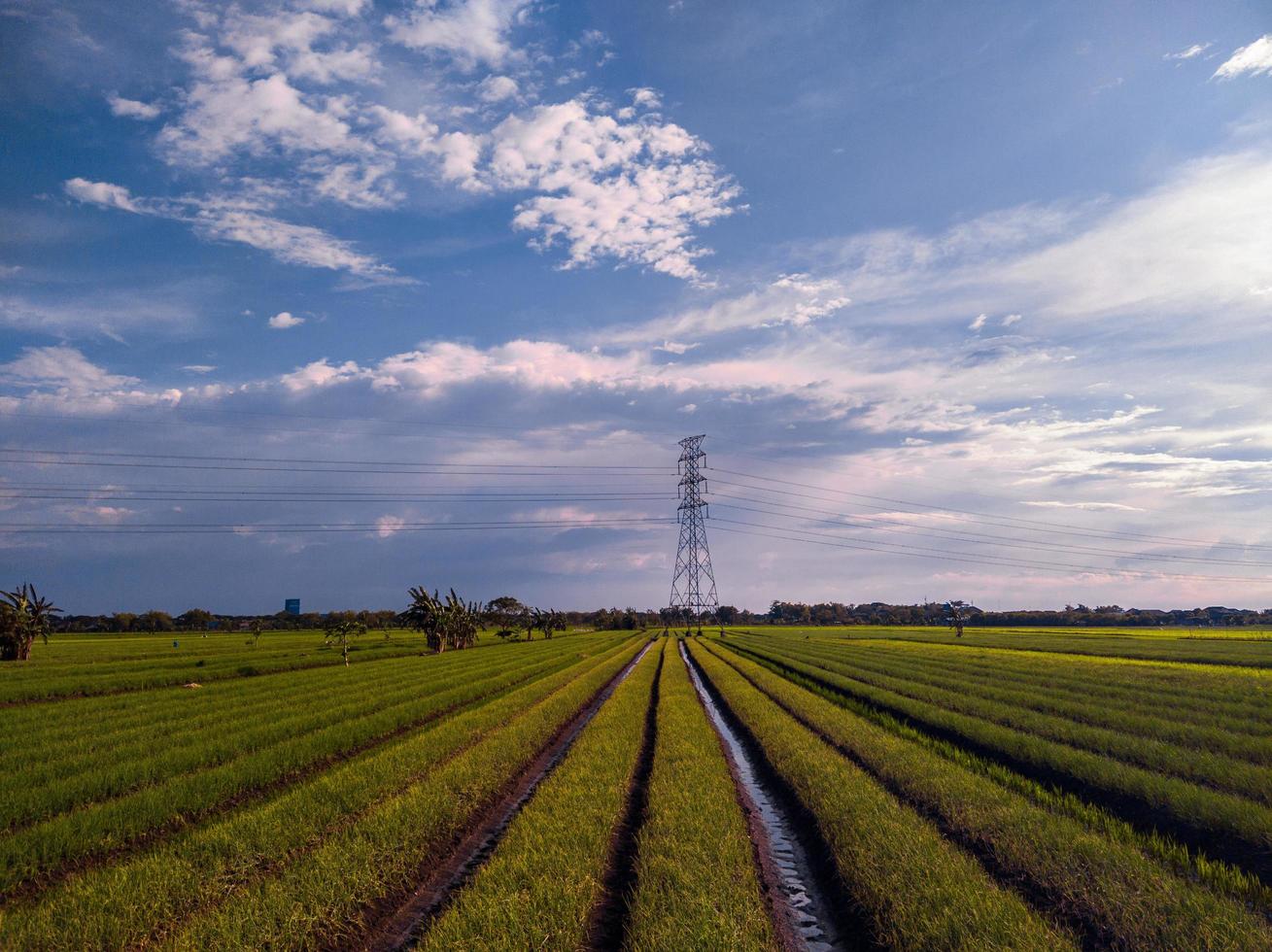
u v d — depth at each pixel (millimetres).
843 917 10422
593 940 9477
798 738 21062
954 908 9055
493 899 9703
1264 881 10648
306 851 12086
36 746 21062
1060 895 9875
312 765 19344
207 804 15055
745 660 58250
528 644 93750
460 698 32031
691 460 116438
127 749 19750
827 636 110500
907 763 17578
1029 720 23562
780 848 13703
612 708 29156
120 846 13031
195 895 10109
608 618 171750
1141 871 10164
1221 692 30516
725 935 8617
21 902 10484
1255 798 14594
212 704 30438
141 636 120875
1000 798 14227
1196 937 8266
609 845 12859
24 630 55344
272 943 8656
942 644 84312
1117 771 15906
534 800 14742
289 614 170000
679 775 16781
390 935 10039
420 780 16547
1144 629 131000
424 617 75188
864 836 12055
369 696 32750
